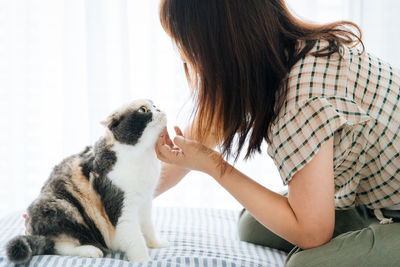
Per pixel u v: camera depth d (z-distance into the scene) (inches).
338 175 48.5
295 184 42.1
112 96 91.3
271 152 44.7
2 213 93.9
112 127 51.8
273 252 55.6
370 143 44.7
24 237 46.4
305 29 43.4
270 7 41.1
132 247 49.5
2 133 92.7
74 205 49.8
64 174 51.6
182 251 51.4
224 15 39.8
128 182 50.2
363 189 49.6
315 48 42.8
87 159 52.2
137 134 51.4
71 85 91.4
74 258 46.1
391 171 45.4
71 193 50.1
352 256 40.9
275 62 40.6
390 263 39.6
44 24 91.2
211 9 39.9
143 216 54.1
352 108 41.6
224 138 43.7
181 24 41.2
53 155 94.2
